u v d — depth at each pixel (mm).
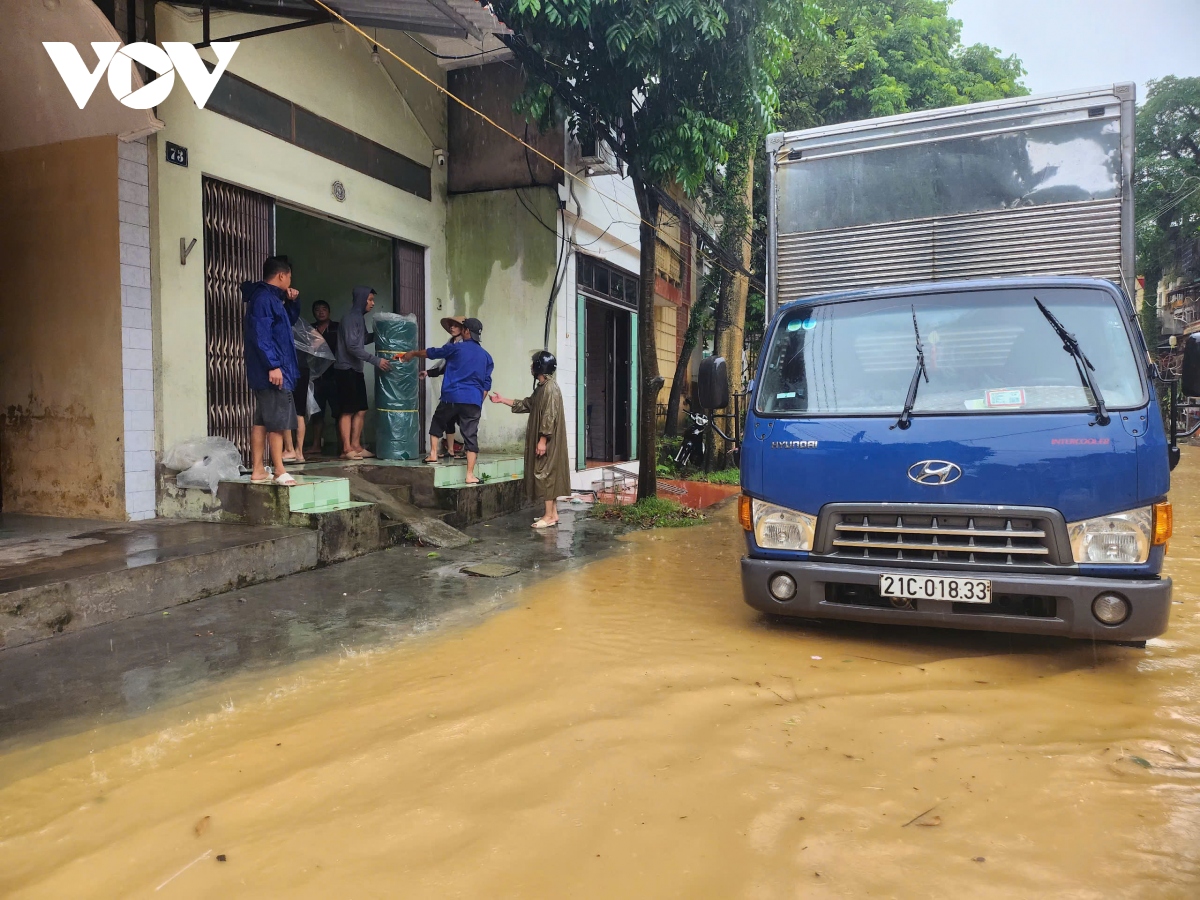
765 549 4152
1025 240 4910
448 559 6254
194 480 6133
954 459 3732
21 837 2318
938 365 4059
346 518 6137
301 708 3279
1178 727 3072
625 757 2783
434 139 9703
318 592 5176
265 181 7152
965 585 3627
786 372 4355
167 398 6238
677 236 14695
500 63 9664
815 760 2771
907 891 2012
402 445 8500
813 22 8789
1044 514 3582
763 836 2271
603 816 2389
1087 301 4059
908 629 4402
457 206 9984
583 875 2092
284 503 5891
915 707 3258
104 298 5934
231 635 4242
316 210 7816
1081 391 3750
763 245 16078
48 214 6074
